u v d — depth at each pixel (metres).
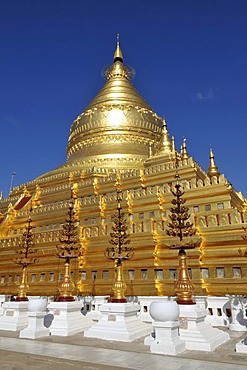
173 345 13.62
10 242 37.09
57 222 38.16
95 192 40.25
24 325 20.83
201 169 37.91
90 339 17.14
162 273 27.27
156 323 14.12
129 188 38.44
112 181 39.50
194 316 15.11
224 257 25.50
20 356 13.28
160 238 28.58
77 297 25.34
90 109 55.84
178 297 16.75
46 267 32.75
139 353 13.65
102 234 31.44
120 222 22.25
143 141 52.41
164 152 42.56
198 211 30.53
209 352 13.80
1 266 36.84
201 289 24.95
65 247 23.56
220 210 28.95
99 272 29.80
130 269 28.56
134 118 53.78
